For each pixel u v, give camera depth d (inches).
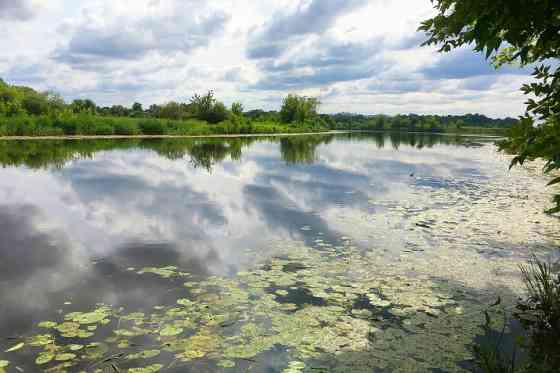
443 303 163.3
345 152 973.2
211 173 542.9
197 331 139.0
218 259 215.5
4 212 309.6
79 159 649.6
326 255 222.5
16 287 177.0
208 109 2060.8
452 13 100.0
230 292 171.9
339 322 146.8
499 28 91.2
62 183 436.5
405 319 149.5
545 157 92.3
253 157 783.7
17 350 125.8
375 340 134.7
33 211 314.8
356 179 512.7
